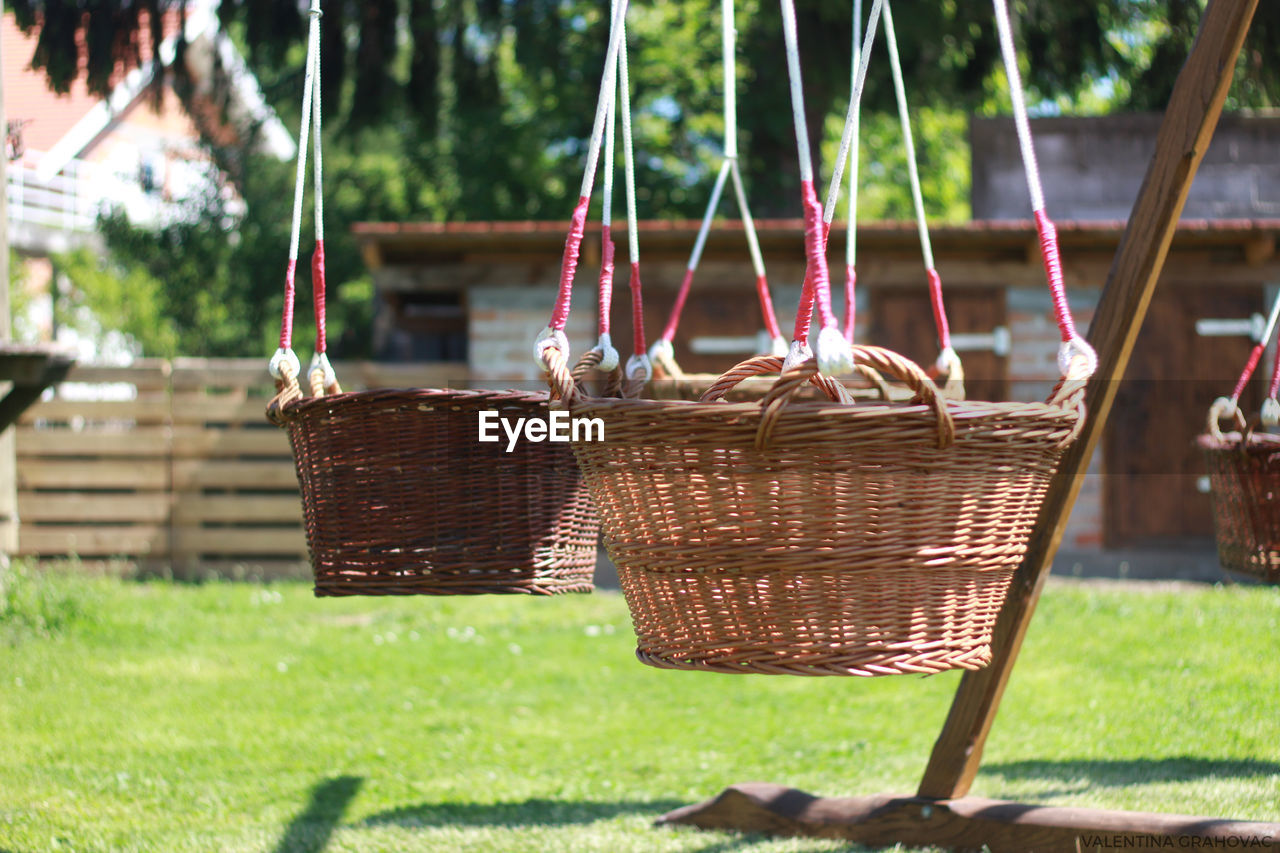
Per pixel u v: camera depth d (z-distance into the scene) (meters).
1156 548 8.06
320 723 4.19
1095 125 9.32
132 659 5.33
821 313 1.52
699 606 1.63
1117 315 2.44
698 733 4.04
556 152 16.27
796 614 1.59
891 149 19.25
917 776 3.38
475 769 3.59
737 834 2.90
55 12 11.71
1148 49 12.47
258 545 8.30
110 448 8.28
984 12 10.11
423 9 11.93
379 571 2.11
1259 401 8.11
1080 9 10.79
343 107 12.44
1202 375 8.14
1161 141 2.38
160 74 12.38
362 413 2.10
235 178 17.81
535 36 12.37
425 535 2.11
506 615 6.63
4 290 6.47
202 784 3.39
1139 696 3.99
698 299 8.31
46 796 3.26
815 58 9.99
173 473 8.32
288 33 11.79
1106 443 8.14
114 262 19.39
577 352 8.28
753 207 13.02
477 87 12.66
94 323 18.73
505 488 2.12
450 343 11.03
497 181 15.34
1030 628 5.41
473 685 4.86
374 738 3.97
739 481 1.59
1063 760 3.38
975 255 8.23
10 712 4.31
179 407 8.34
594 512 2.30
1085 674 4.43
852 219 2.90
